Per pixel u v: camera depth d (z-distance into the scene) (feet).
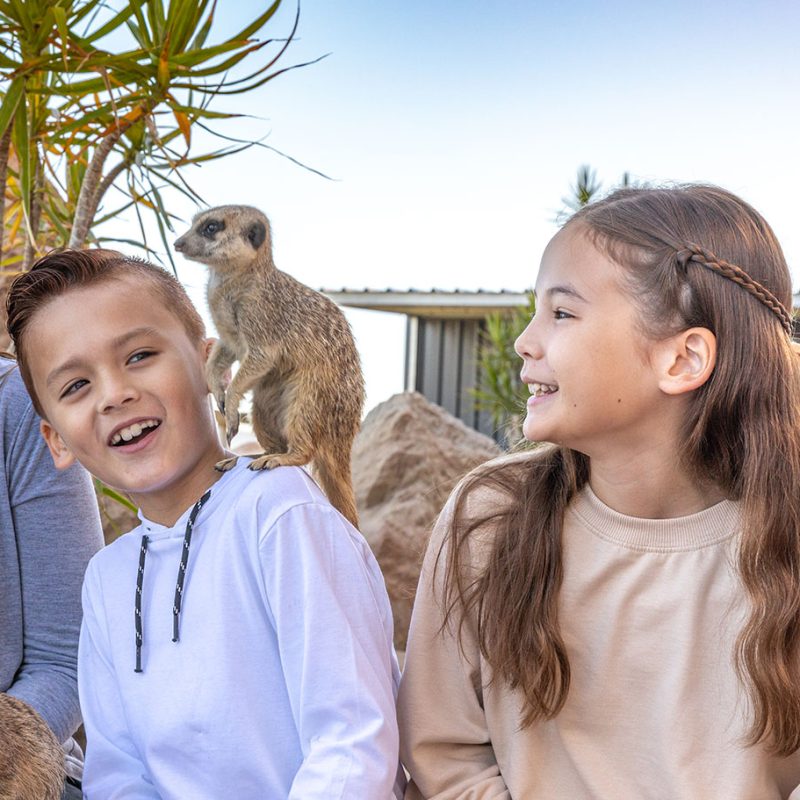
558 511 5.31
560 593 5.21
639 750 5.07
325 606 5.05
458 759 5.57
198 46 8.46
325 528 5.27
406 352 37.52
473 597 5.46
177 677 5.30
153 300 5.56
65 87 8.38
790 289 5.12
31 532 6.30
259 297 6.25
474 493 5.70
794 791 4.83
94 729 5.74
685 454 4.92
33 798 5.36
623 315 4.78
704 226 4.87
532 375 5.03
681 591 4.96
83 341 5.36
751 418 4.84
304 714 4.99
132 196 8.69
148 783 5.47
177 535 5.52
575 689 5.19
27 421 6.31
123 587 5.67
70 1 8.38
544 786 5.29
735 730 4.87
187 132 8.37
